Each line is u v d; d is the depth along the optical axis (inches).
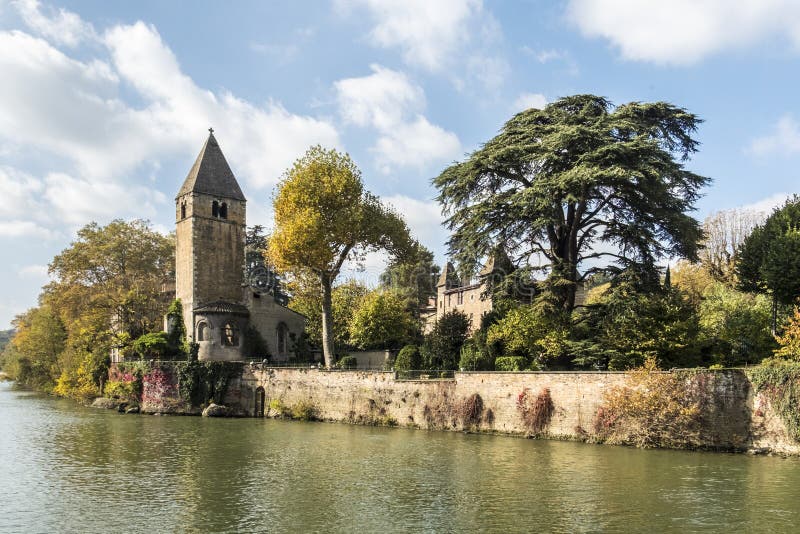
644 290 1701.5
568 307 1814.7
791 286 1722.4
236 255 2598.4
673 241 1777.8
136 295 2773.1
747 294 2175.2
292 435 1713.8
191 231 2496.3
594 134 1699.1
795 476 1143.0
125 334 2655.0
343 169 2198.6
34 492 1130.7
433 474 1224.8
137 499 1079.6
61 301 2977.4
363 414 1898.4
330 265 2260.1
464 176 1871.3
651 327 1667.1
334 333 2770.7
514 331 1807.3
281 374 2121.1
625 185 1707.7
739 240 2768.2
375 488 1131.3
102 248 3041.3
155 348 2452.0
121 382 2434.8
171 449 1531.7
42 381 3833.7
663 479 1146.7
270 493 1108.5
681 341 1659.7
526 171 1870.1
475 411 1670.8
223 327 2439.7
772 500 1007.0
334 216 2156.7
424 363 2092.8
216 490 1134.4
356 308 2802.7
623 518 937.5
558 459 1323.8
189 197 2522.1
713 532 872.9
